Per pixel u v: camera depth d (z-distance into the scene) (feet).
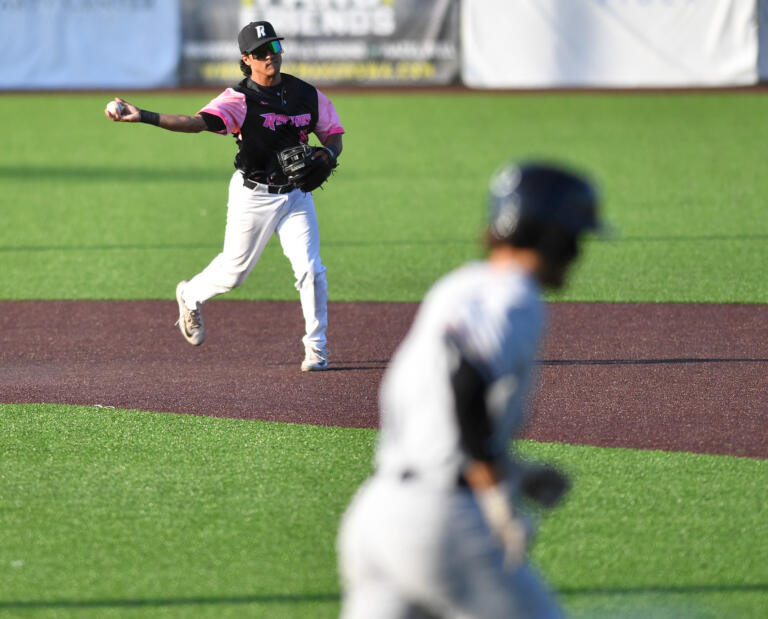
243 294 126.72
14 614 51.34
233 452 73.72
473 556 34.53
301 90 89.56
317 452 73.72
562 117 287.28
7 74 351.46
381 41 349.41
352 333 108.06
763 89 333.21
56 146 252.21
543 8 343.05
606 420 80.02
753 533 59.67
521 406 35.50
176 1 347.97
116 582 54.65
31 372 94.89
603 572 55.06
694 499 64.49
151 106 301.63
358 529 35.70
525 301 34.30
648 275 131.03
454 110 302.25
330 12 347.56
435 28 348.38
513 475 36.17
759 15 344.90
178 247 153.07
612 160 224.12
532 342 34.45
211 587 54.13
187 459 72.33
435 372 34.30
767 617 50.37
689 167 214.90
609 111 295.89
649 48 342.64
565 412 82.02
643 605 51.60
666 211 173.99
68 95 337.93
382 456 36.83
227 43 349.82
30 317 115.03
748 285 125.49
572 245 35.42
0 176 214.28
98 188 200.44
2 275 135.33
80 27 349.82
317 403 85.30
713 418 80.38
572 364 95.40
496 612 34.88
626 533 59.67
